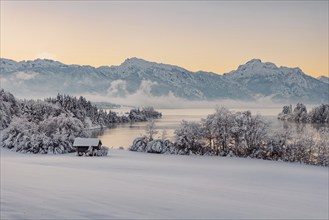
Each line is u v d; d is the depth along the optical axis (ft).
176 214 31.04
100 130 521.65
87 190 42.19
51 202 30.99
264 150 201.36
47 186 43.34
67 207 29.17
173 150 219.82
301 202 52.39
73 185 46.70
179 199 40.81
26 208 27.61
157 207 33.58
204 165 151.94
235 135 212.23
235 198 48.88
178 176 91.56
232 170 127.95
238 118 211.20
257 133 203.82
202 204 38.40
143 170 110.73
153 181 64.49
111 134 437.58
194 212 32.89
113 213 28.40
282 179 103.40
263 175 113.70
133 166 128.88
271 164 170.91
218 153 214.69
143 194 42.78
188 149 217.56
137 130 518.37
